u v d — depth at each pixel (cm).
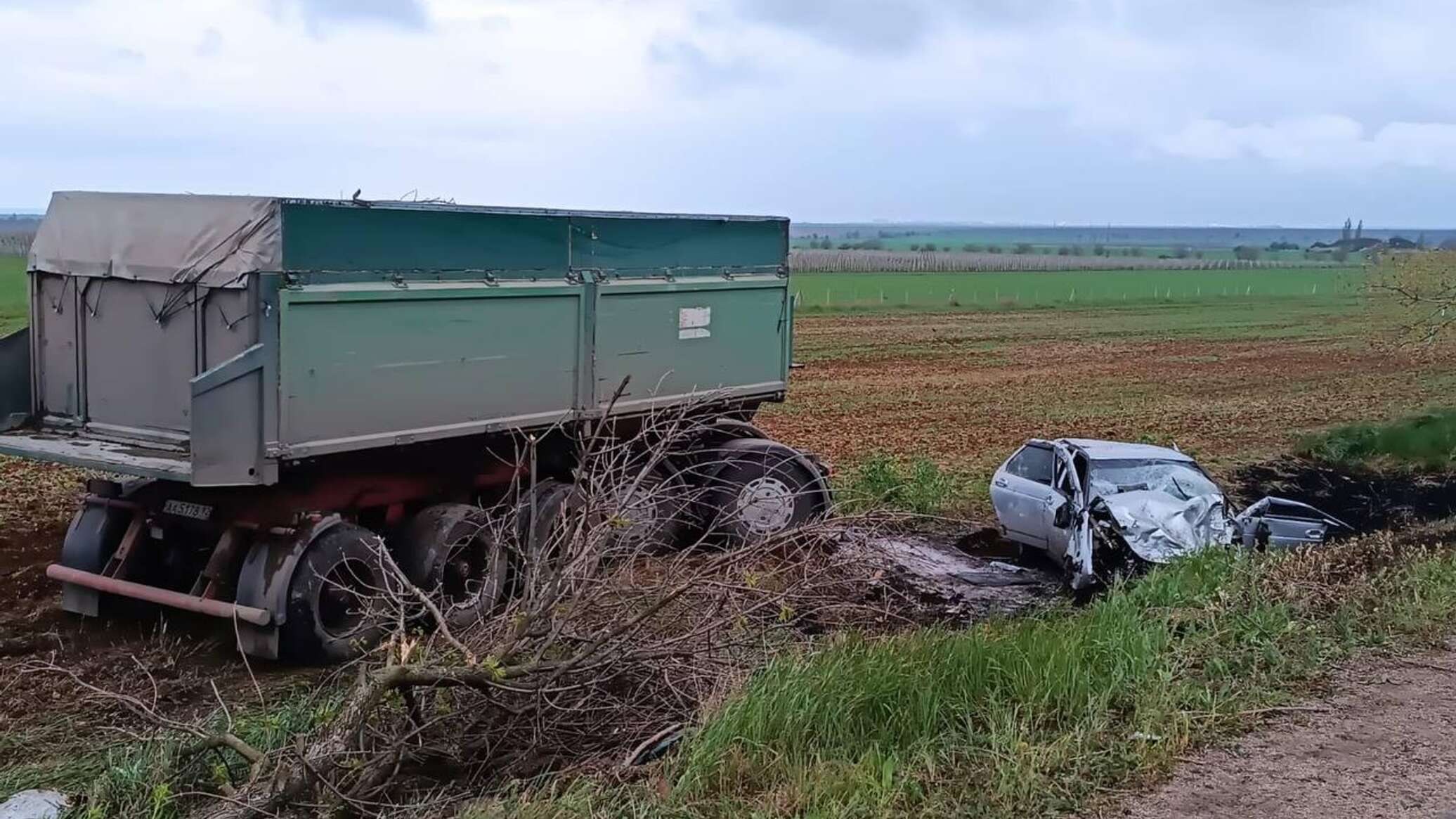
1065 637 888
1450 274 2325
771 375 1405
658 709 794
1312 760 757
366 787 683
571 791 675
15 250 8000
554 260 1144
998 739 741
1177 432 2398
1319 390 3155
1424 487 1902
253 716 828
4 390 1073
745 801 670
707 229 1306
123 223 1013
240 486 990
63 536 1334
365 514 1083
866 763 707
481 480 1136
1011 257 16038
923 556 1380
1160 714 796
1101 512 1226
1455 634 1007
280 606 965
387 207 1002
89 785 721
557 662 746
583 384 1177
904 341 4381
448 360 1055
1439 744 782
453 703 748
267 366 929
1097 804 692
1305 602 1044
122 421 1036
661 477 1257
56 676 940
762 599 886
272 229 931
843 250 18575
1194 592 1058
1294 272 12294
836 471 1836
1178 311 6394
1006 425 2428
